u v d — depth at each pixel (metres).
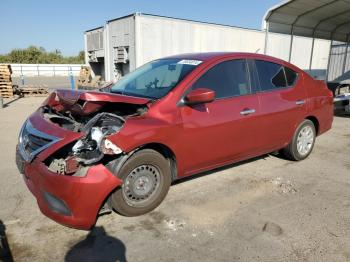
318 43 20.30
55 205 3.00
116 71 14.18
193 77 3.81
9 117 9.50
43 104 4.17
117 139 3.07
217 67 4.07
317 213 3.62
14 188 4.17
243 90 4.28
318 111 5.40
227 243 3.04
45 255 2.84
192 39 13.81
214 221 3.42
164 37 12.98
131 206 3.39
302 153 5.37
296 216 3.54
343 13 14.59
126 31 12.98
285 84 4.91
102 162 3.12
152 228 3.28
